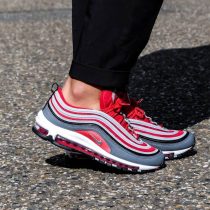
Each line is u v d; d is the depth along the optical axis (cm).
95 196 227
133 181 240
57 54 459
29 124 312
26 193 231
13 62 437
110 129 244
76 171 249
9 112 330
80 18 250
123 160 243
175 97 354
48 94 364
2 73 409
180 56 449
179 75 402
